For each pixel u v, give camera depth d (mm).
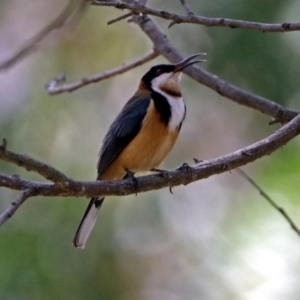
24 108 14609
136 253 13328
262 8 12273
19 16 16188
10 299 11352
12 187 7066
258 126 14641
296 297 11883
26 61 15266
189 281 13250
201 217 14023
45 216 12547
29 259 11867
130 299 12906
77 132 14656
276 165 12414
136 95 10430
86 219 9609
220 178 14297
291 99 12359
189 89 14484
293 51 12445
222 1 12391
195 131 14930
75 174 14219
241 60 12422
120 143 9922
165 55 11492
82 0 9227
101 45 15461
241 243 12672
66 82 15312
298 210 12016
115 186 7875
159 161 10156
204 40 12992
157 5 13430
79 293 12062
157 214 13758
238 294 12430
